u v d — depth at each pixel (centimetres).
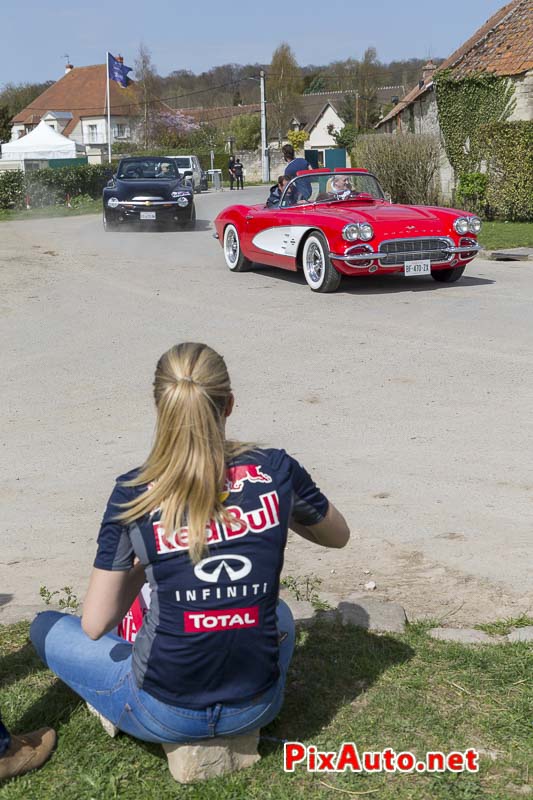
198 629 323
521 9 3291
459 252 1521
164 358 329
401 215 1527
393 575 561
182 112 11356
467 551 592
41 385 1052
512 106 2994
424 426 856
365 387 993
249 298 1541
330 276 1523
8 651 466
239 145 10669
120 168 2873
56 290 1677
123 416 927
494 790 343
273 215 1662
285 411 917
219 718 333
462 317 1327
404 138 2980
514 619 491
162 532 318
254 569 327
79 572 584
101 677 357
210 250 2230
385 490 704
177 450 315
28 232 2827
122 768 360
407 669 431
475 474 732
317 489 354
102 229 2870
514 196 2755
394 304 1441
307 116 11925
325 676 424
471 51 3198
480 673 427
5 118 10175
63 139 6184
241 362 1120
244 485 329
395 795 342
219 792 341
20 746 365
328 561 587
